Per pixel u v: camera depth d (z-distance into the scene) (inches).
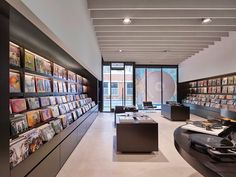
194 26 233.0
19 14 62.0
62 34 94.0
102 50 351.3
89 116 262.4
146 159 142.2
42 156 92.2
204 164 44.6
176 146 65.1
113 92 458.6
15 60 95.5
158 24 211.6
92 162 135.7
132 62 458.9
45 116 119.0
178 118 323.3
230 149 51.7
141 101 481.1
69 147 146.2
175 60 445.7
